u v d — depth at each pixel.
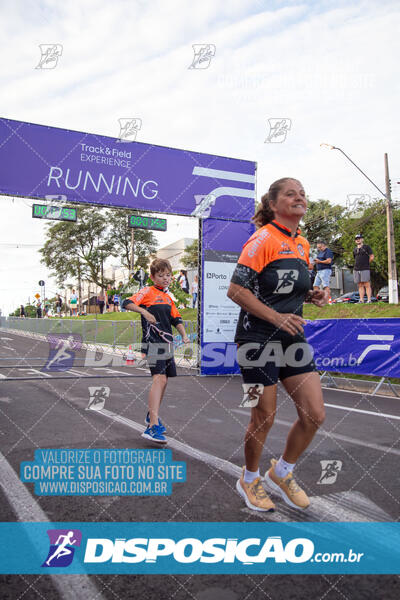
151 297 3.61
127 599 1.51
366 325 6.68
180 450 3.31
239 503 2.32
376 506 2.28
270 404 2.11
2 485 2.55
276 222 2.18
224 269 9.42
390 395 6.40
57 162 7.98
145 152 8.69
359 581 1.63
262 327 2.10
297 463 3.01
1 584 1.60
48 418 4.44
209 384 7.72
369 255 10.94
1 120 7.65
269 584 1.61
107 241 35.66
